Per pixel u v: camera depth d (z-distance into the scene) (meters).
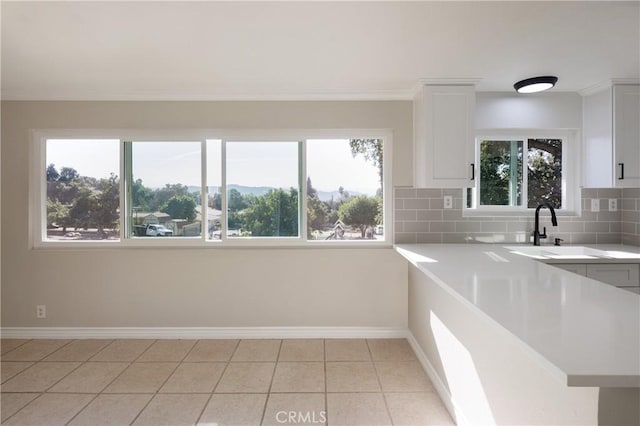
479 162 3.12
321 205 3.17
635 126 2.64
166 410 2.06
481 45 2.04
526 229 3.03
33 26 1.80
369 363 2.63
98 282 3.05
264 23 1.77
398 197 3.04
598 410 1.00
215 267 3.06
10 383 2.35
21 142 3.01
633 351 0.84
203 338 3.06
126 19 1.73
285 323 3.07
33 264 3.04
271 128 3.04
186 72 2.47
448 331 2.11
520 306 1.20
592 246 2.85
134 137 3.09
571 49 2.09
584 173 2.97
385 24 1.79
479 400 1.72
